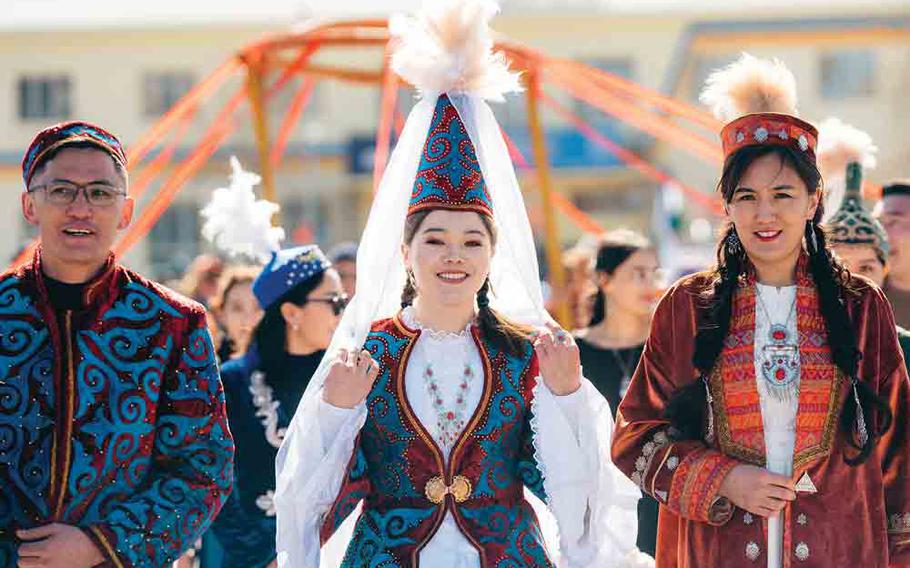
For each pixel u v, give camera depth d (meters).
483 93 4.38
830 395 4.24
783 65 4.43
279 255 6.00
